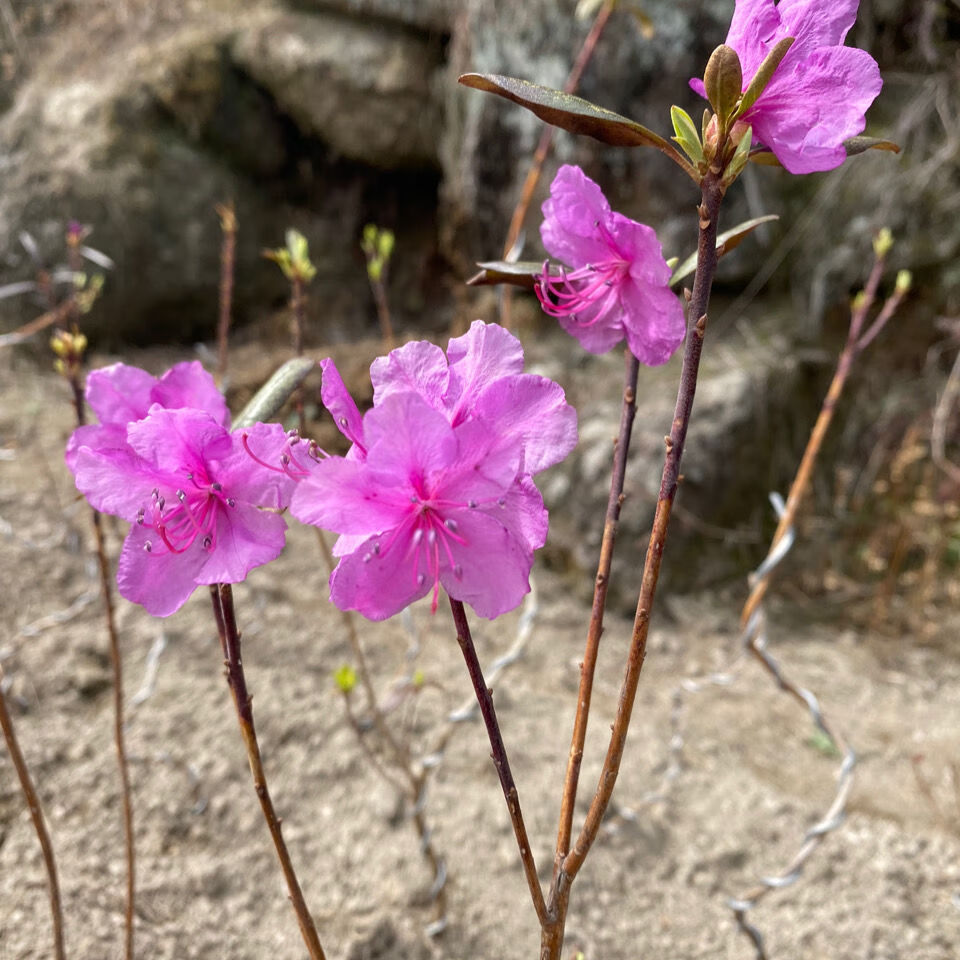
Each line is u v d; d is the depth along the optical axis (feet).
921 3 2.15
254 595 1.59
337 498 0.50
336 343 2.55
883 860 1.24
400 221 2.74
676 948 1.09
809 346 2.15
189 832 1.15
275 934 1.04
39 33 2.78
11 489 1.76
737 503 1.99
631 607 1.83
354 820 1.20
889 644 1.87
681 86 2.00
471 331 0.54
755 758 1.46
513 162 2.20
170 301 2.58
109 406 0.63
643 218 2.10
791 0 0.51
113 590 1.53
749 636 1.07
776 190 2.13
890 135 2.16
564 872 0.60
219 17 2.61
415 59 2.52
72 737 1.25
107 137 2.48
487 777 1.30
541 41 2.07
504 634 1.67
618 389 1.97
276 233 2.68
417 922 1.08
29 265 2.45
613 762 0.57
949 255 2.14
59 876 1.04
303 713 1.35
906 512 2.13
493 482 0.51
